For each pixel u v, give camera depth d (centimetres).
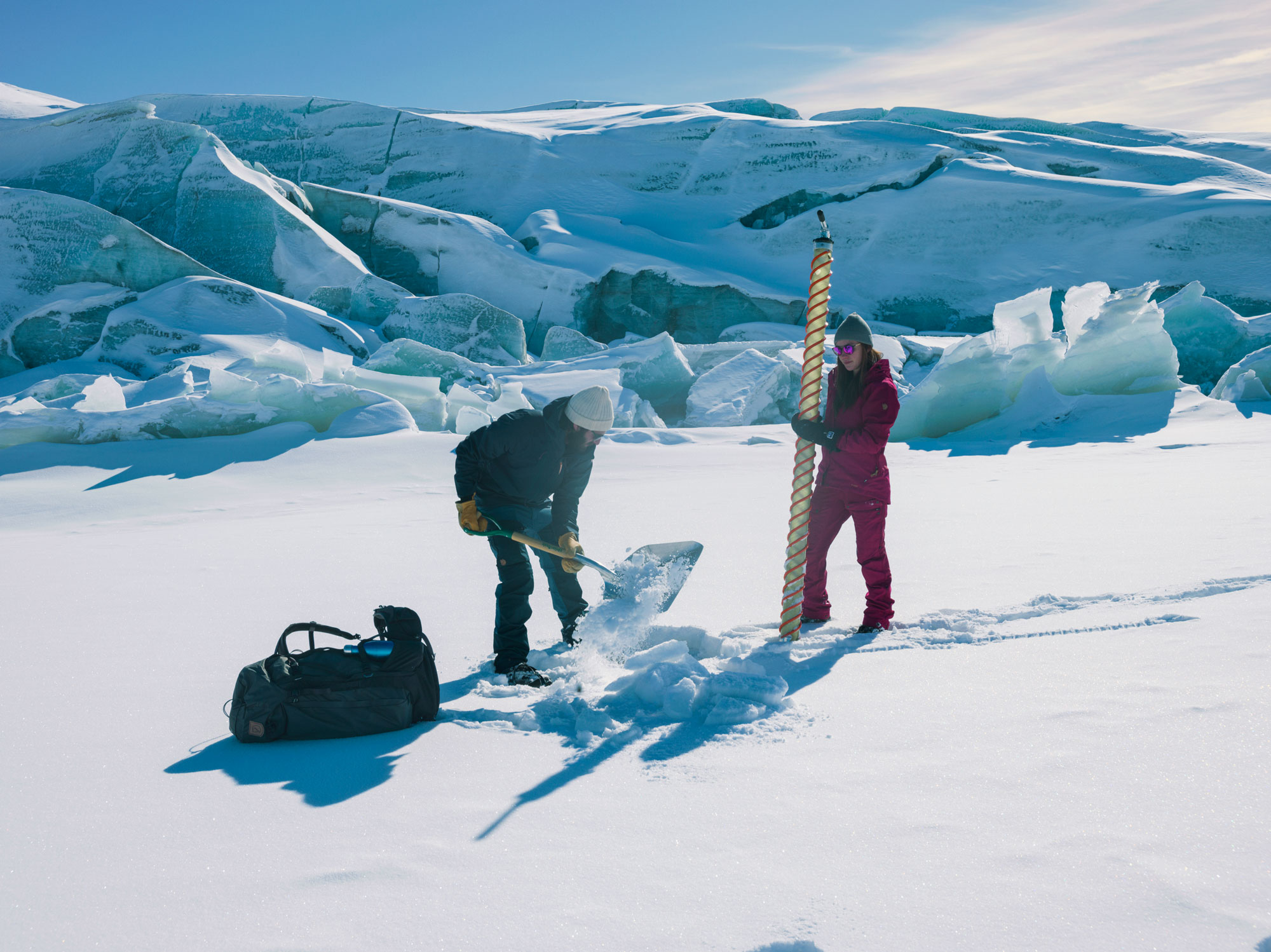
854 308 4594
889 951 153
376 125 5697
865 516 398
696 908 173
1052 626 363
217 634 455
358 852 207
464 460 388
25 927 178
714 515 816
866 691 305
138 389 2141
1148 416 1608
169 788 254
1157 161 5616
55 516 1098
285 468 1341
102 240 3028
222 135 5725
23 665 401
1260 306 4166
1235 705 245
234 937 171
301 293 3656
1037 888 169
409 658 309
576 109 9962
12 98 7544
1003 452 1416
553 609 495
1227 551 484
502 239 4578
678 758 258
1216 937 149
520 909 177
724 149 5812
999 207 4969
